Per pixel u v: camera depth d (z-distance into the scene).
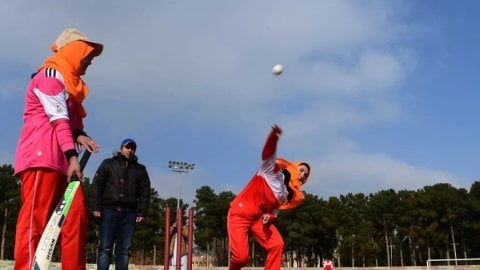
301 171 7.29
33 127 3.40
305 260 94.44
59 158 3.40
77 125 3.79
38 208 3.29
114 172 7.44
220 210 81.19
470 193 83.94
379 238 88.19
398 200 84.81
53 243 3.04
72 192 3.22
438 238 79.62
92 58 3.88
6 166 70.19
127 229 7.45
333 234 83.62
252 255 82.31
